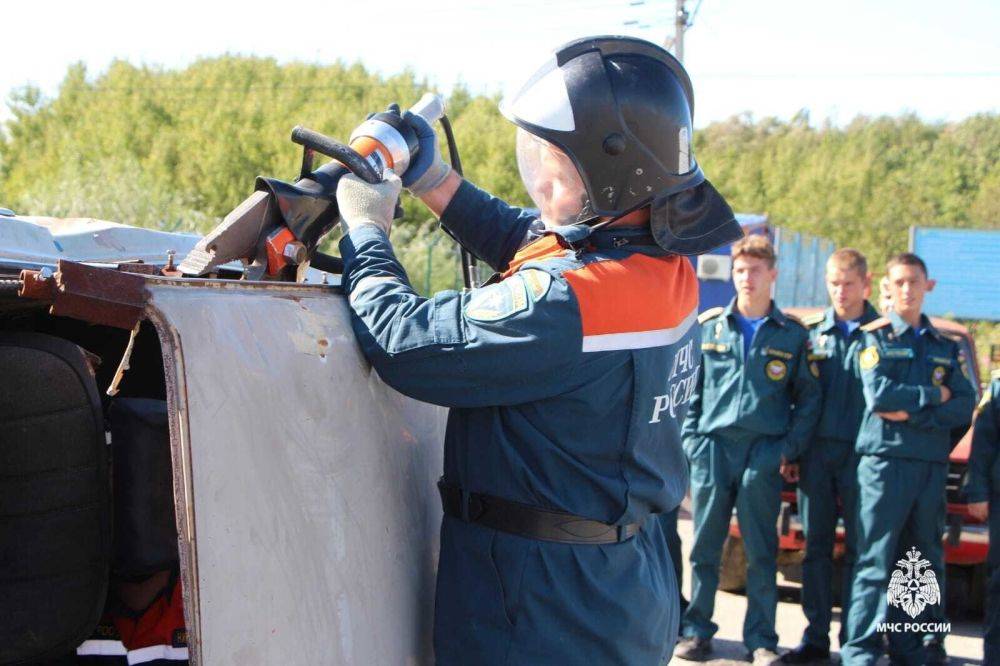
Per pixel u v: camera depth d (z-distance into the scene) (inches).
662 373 61.5
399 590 59.1
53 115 1272.1
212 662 41.2
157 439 51.7
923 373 153.6
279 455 47.3
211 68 1245.7
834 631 180.5
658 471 63.2
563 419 58.7
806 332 160.7
